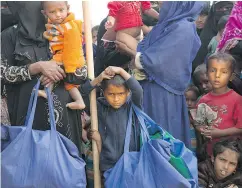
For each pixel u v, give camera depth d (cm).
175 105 184
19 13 161
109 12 210
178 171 156
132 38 213
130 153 160
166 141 161
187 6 186
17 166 143
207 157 206
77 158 155
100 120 173
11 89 168
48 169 144
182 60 179
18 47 161
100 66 233
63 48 160
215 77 196
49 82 157
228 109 200
